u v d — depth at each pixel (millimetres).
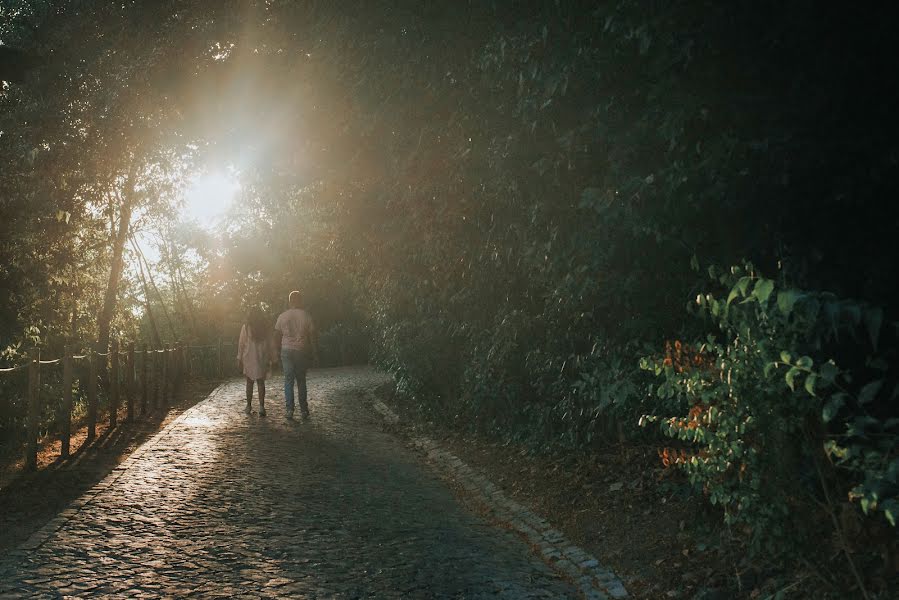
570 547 6406
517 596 5332
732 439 4527
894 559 4531
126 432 13000
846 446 4297
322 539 6625
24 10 10594
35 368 9602
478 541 6781
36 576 5500
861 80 4484
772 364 4121
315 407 17609
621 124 5629
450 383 13422
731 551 5492
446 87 7828
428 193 10578
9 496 8117
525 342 10219
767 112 4656
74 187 11789
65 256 13922
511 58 6207
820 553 4617
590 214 6664
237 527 6965
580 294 6938
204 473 9516
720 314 4602
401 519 7457
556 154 6566
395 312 14578
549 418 9586
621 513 7051
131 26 9984
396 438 12977
